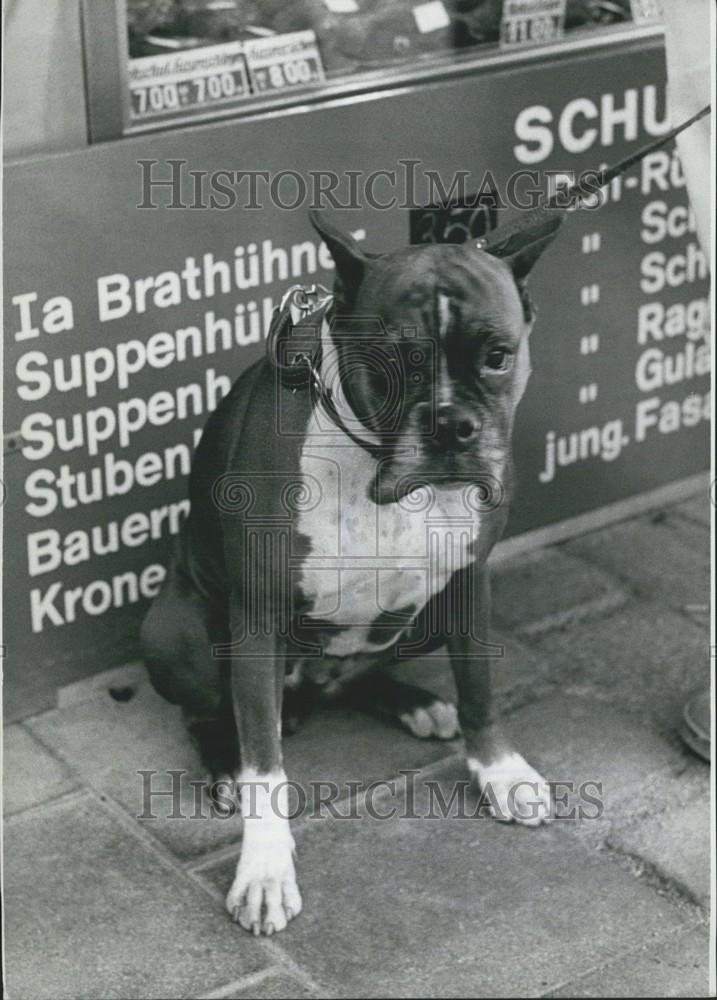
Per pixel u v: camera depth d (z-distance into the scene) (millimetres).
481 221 3596
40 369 3164
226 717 3176
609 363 3965
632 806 3164
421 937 2807
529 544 4043
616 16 3641
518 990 2684
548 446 3953
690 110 2814
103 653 3475
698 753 3303
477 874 2967
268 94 3262
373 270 2582
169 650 3133
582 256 3797
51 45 2979
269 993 2678
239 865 2875
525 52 3537
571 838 3066
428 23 3395
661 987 2693
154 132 3152
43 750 3322
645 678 3574
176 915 2861
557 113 3611
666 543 4098
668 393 4113
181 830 3092
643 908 2887
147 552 3441
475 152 3529
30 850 3023
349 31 3314
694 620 3781
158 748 3336
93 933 2814
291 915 2834
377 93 3363
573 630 3748
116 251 3166
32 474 3229
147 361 3285
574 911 2875
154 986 2695
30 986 2691
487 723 3115
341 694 3424
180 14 3115
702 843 3059
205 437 3053
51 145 3055
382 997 2666
